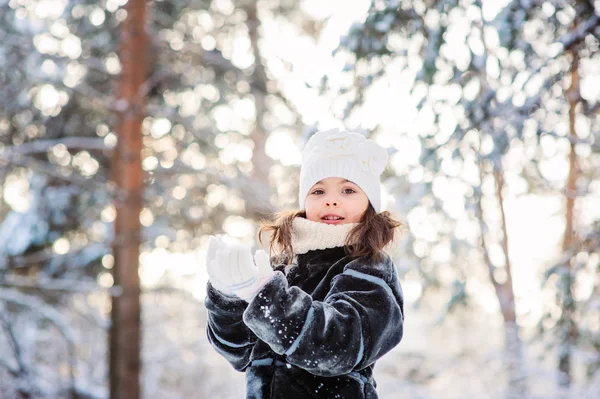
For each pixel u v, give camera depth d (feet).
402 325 6.36
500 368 28.35
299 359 5.73
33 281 33.27
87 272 36.22
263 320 5.69
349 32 17.69
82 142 33.63
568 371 25.38
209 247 5.99
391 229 6.76
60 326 34.99
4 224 36.17
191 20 36.68
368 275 6.36
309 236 6.71
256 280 5.75
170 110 33.30
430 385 32.12
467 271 30.17
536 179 26.37
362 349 5.88
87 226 36.06
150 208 34.60
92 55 34.14
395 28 17.58
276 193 36.04
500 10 16.94
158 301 38.58
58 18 32.83
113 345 31.96
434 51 17.33
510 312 31.24
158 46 34.09
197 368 38.27
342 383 6.26
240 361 6.64
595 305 22.04
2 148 34.50
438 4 17.13
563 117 17.87
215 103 35.27
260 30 38.32
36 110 34.50
